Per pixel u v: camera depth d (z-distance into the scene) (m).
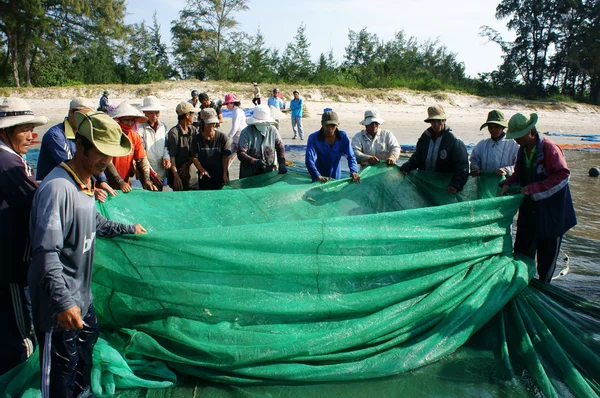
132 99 35.38
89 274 3.23
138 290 3.91
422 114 36.50
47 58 41.97
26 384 3.49
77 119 2.98
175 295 3.90
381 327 4.11
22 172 3.43
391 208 6.02
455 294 4.59
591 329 4.60
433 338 4.22
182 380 3.80
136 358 3.90
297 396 3.66
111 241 3.91
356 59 56.50
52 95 34.34
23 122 3.44
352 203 5.85
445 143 6.11
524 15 56.28
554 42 56.09
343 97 39.78
